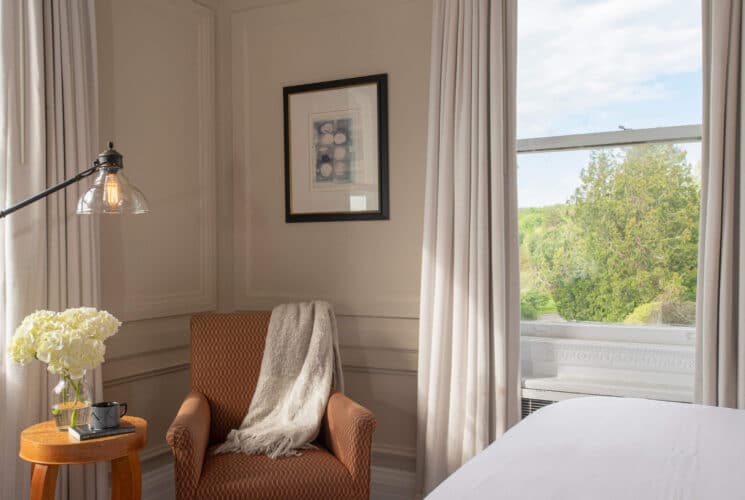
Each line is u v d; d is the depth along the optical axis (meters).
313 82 3.34
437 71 2.88
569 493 1.23
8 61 2.30
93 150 2.63
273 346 2.82
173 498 3.17
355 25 3.23
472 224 2.77
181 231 3.26
